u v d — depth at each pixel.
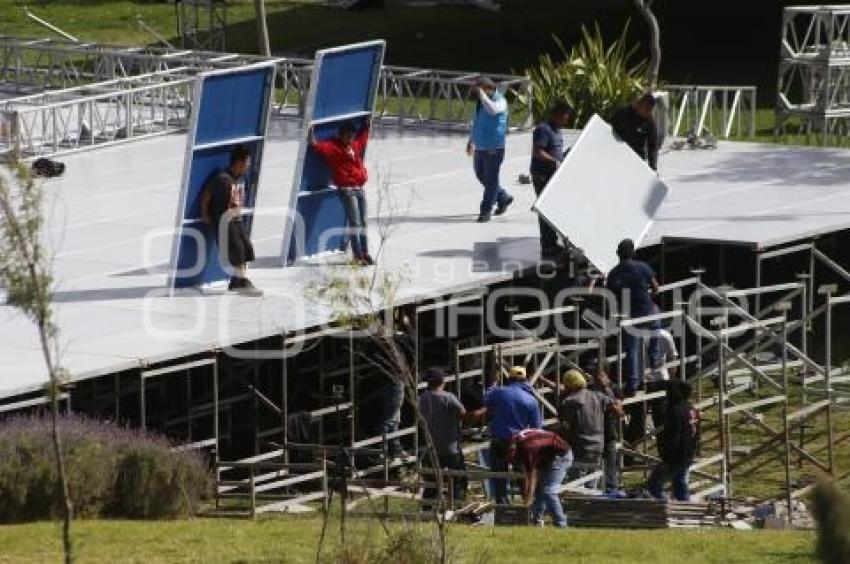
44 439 48.16
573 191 67.44
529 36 155.75
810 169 86.69
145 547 43.78
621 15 161.12
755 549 45.91
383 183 79.31
